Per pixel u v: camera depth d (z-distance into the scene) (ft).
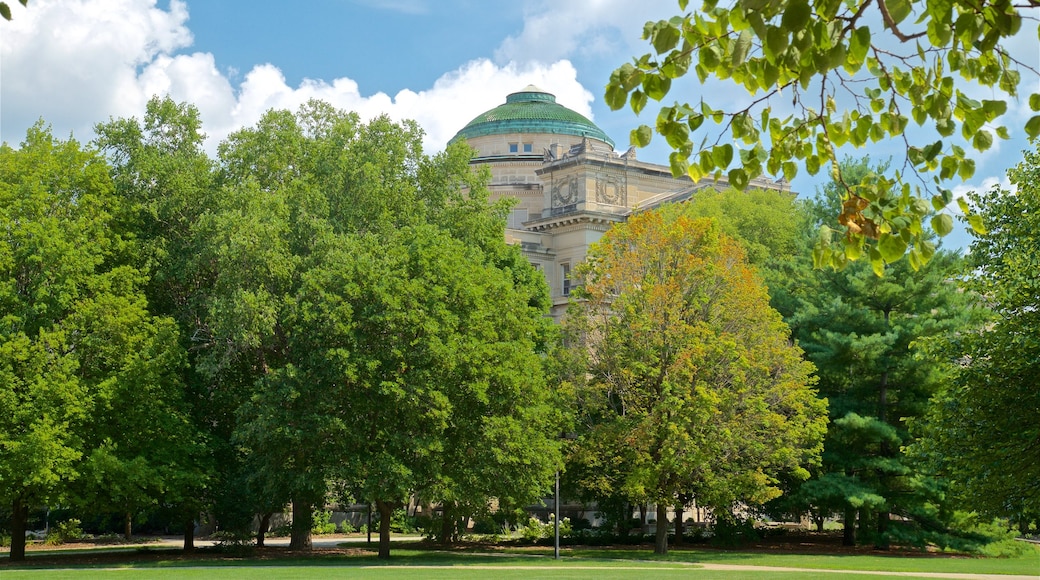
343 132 192.13
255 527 243.60
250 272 162.20
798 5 23.93
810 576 121.39
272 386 154.40
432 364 152.76
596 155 310.45
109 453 153.79
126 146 188.85
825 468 196.03
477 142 404.36
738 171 30.60
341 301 153.58
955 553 183.21
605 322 180.75
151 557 161.17
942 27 26.37
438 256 161.48
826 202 214.90
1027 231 107.24
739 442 170.19
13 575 118.32
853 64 31.37
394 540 220.23
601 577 116.26
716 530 194.49
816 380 177.17
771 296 213.05
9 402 143.54
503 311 166.81
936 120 30.94
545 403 170.60
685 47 28.58
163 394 160.35
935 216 29.81
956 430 102.12
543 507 252.21
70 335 156.76
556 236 316.60
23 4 28.25
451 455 158.40
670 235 178.09
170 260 176.45
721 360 170.91
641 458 165.27
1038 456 94.94
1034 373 95.25
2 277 155.02
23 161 165.48
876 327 189.98
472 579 112.57
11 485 148.05
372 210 182.39
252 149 190.29
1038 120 29.96
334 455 151.23
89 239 164.86
